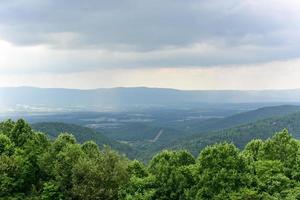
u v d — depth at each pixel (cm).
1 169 4516
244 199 4069
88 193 4341
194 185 4394
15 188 4616
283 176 4441
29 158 4794
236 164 4391
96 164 4612
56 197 4466
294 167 4662
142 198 4334
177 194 4444
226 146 4488
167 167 4591
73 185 4419
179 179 4472
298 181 4544
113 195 4447
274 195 4253
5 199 4441
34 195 4584
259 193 4294
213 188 4247
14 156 4722
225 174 4253
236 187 4238
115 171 4562
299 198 4191
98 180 4453
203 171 4403
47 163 4725
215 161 4381
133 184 4559
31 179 4797
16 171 4603
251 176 4375
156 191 4466
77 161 4612
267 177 4472
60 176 4522
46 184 4503
